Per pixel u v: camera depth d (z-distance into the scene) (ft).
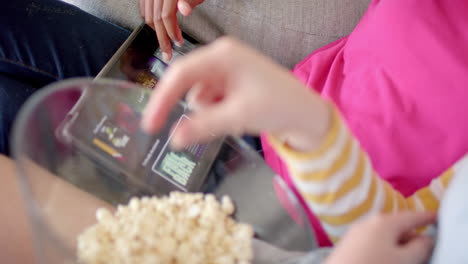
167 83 0.87
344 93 2.07
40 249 0.99
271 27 2.57
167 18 2.28
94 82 1.26
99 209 1.24
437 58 1.78
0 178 1.58
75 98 1.24
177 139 0.89
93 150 1.34
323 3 2.56
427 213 1.25
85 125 1.30
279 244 1.35
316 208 1.31
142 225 1.10
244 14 2.58
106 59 2.42
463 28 1.82
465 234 1.14
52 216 1.03
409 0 1.95
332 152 1.14
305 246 1.31
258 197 1.42
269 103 0.89
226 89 0.95
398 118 1.77
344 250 1.06
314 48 2.63
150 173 1.47
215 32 2.67
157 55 2.30
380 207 1.34
